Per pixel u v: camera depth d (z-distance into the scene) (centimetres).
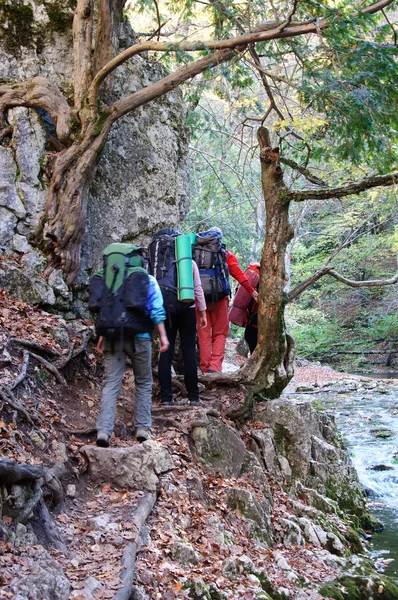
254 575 467
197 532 480
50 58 728
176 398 671
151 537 437
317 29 659
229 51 698
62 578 333
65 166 665
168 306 614
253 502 552
